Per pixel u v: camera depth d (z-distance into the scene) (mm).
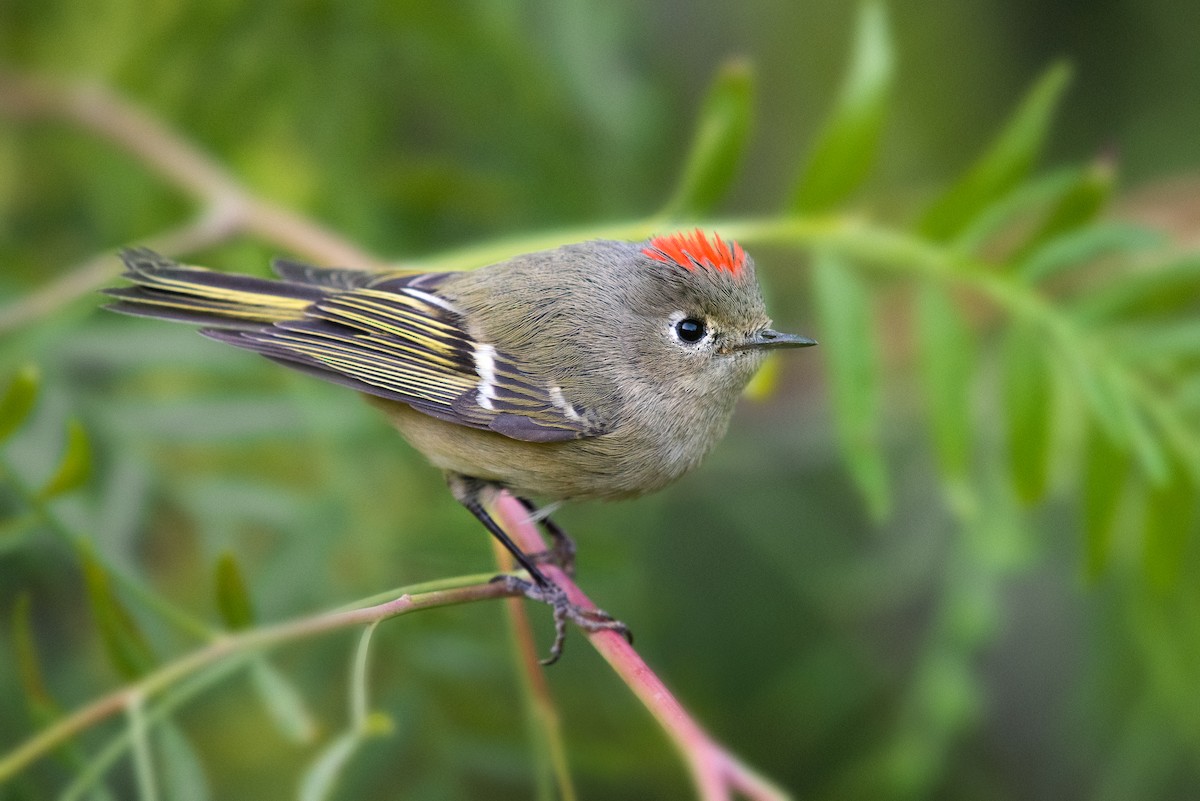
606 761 8617
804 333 10977
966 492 8070
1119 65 11094
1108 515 7914
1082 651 9641
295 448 9531
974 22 11203
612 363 7613
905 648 10078
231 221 8688
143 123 9234
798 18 11352
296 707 6438
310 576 8555
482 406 7492
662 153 10688
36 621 8828
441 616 8547
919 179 11141
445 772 8461
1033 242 8438
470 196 10188
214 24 10188
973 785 9828
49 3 10195
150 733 6984
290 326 7332
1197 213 9906
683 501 10086
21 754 6125
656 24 11375
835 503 10133
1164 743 8891
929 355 8281
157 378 9617
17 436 8547
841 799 9164
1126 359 8055
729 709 9711
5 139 9992
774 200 11477
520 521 7688
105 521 8422
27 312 8016
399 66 10430
